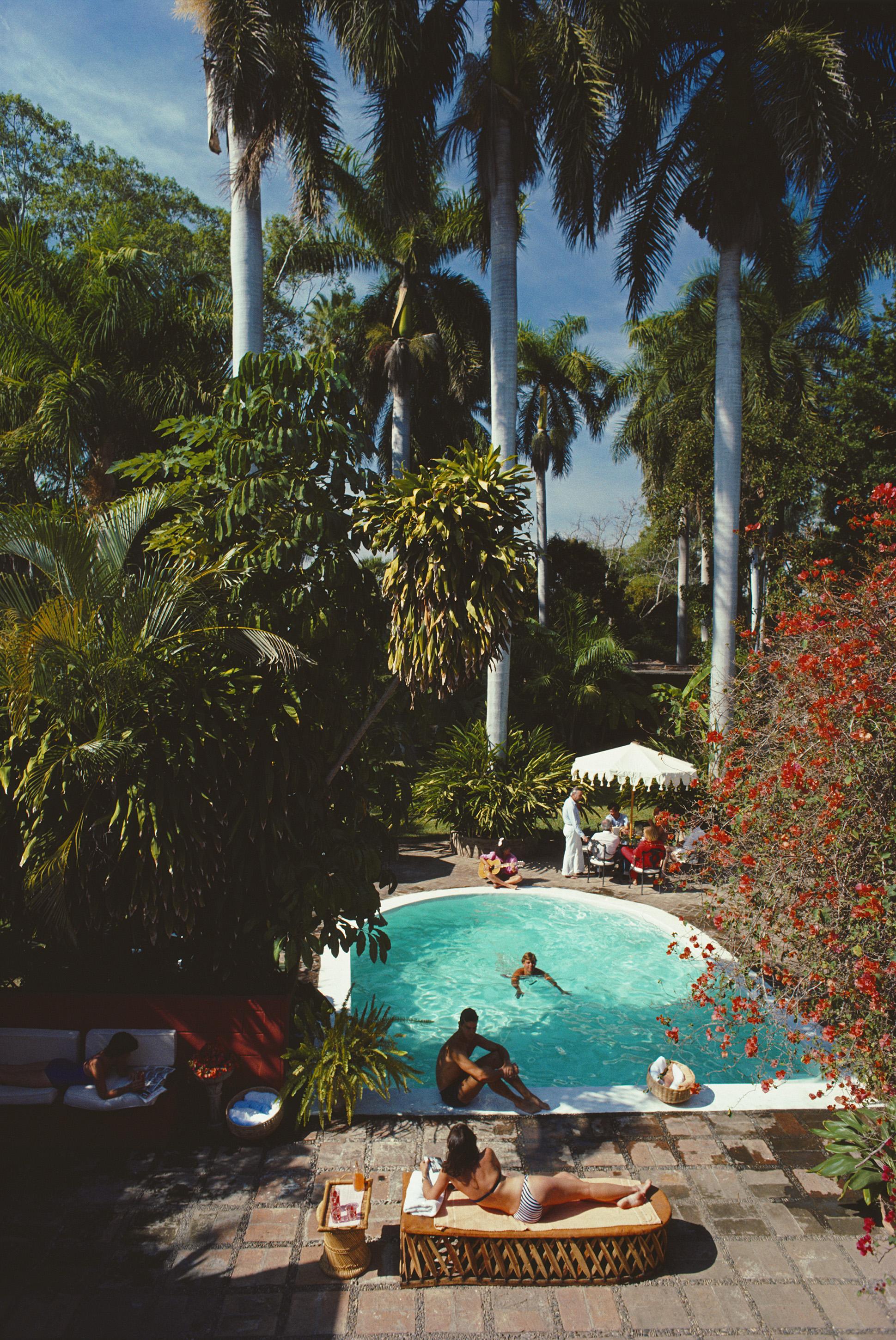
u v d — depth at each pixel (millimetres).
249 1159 5688
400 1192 5344
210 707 5980
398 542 6137
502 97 14922
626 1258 4559
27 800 5641
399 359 22609
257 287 10977
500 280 14992
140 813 5559
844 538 18609
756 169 14383
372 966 9953
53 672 5566
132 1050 5902
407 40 14047
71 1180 5414
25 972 6848
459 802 14844
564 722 24562
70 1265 4629
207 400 15219
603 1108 6422
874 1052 4816
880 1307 4414
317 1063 6168
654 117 15508
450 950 10445
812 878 5172
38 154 25328
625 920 11430
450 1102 6434
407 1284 4547
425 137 15586
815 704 5375
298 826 6652
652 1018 8609
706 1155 5793
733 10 14945
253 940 7012
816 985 5215
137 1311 4305
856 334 26766
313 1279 4574
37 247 15039
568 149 14656
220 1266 4656
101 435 15055
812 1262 4734
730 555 14742
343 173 22297
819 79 12984
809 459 19031
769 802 5695
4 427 15047
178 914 5945
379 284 25312
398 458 22922
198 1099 6418
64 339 14492
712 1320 4309
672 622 42188
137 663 5879
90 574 6133
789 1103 6484
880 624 5352
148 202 26406
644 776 12492
